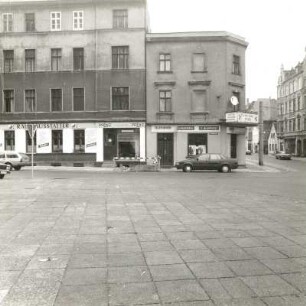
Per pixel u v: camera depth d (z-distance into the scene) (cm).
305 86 6625
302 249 624
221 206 1105
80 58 3528
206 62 3444
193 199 1262
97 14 3497
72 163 3522
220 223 847
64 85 3528
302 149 6806
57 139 3566
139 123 3462
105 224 838
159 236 722
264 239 694
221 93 3431
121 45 3478
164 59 3475
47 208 1069
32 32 3541
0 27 3581
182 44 3453
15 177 2338
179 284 465
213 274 501
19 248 639
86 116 3512
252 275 496
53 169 3225
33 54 3566
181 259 570
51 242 679
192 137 3472
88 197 1313
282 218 909
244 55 3622
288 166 3853
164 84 3453
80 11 3525
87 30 3497
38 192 1473
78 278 489
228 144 3469
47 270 522
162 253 604
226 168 3002
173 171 3078
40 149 3553
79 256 589
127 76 3472
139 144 3475
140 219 898
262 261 558
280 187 1720
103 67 3491
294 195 1388
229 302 412
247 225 823
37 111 3553
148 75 3462
